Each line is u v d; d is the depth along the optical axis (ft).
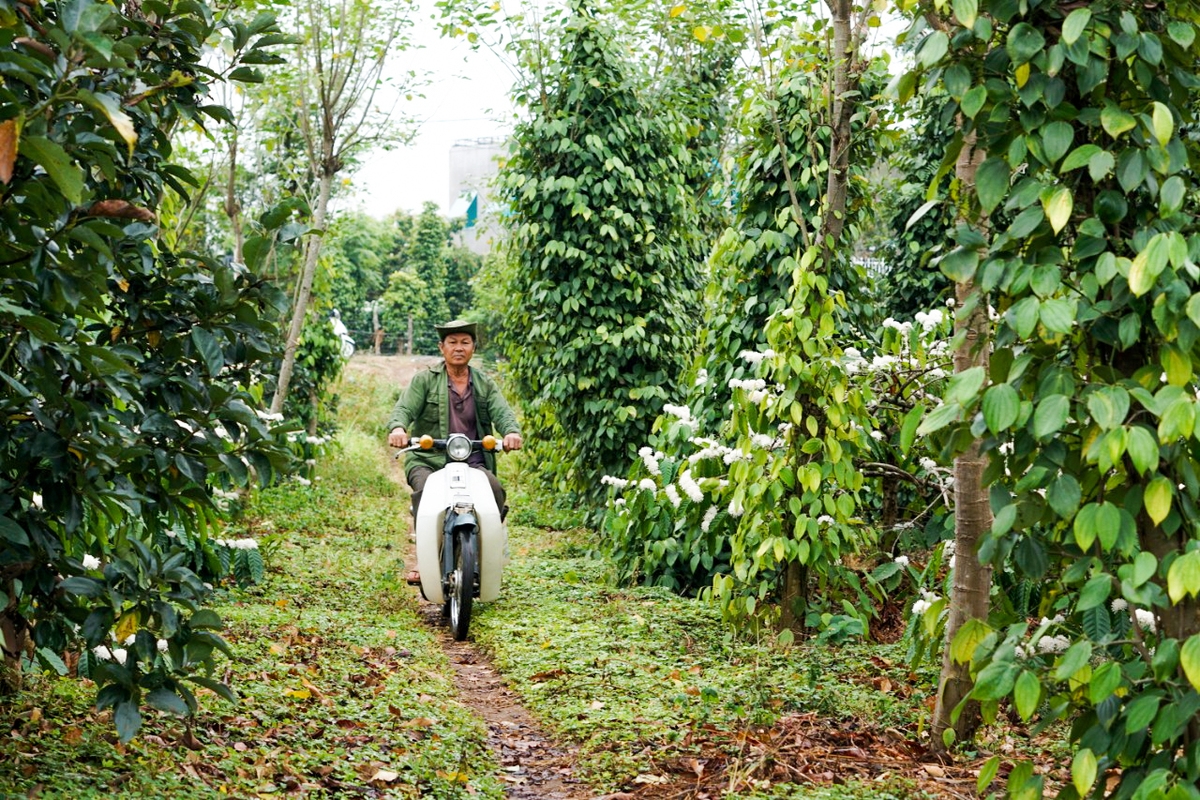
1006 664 9.31
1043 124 9.69
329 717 15.64
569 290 35.78
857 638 22.58
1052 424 8.98
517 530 42.78
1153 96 9.62
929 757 14.80
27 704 13.35
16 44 9.02
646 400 35.78
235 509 18.03
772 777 13.82
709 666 20.72
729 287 28.12
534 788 14.74
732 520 22.77
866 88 26.13
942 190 39.09
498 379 74.84
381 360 128.36
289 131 40.01
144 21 11.64
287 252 32.99
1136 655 10.04
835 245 21.21
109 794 10.73
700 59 41.52
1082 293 9.41
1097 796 9.44
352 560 31.96
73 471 10.34
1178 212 9.42
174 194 19.07
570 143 34.91
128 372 10.44
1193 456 9.18
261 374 12.46
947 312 21.20
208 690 15.23
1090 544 8.82
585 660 20.89
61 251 9.73
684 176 39.78
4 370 10.54
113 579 10.37
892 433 22.95
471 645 24.38
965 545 14.56
